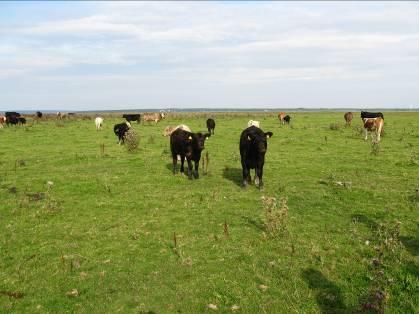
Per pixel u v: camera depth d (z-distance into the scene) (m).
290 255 9.52
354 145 27.05
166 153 24.16
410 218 11.70
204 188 15.68
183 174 18.17
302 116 71.94
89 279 8.72
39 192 15.29
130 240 10.62
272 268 8.94
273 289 8.15
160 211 12.85
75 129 42.78
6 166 20.64
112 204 13.62
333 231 10.94
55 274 8.96
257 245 10.08
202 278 8.59
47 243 10.61
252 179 17.16
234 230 11.06
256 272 8.77
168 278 8.62
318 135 33.56
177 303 7.75
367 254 9.42
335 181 16.27
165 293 8.08
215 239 10.47
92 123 54.19
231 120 57.25
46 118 67.94
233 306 7.61
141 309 7.57
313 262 9.13
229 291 8.11
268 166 19.88
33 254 9.98
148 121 52.75
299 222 11.66
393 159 21.20
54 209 13.01
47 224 11.95
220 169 19.31
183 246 10.11
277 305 7.63
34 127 46.69
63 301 7.95
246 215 12.27
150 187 15.86
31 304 7.89
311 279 8.46
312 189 15.30
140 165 20.47
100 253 9.92
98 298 8.01
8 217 12.60
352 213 12.36
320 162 20.81
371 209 12.61
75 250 10.14
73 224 11.91
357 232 10.77
